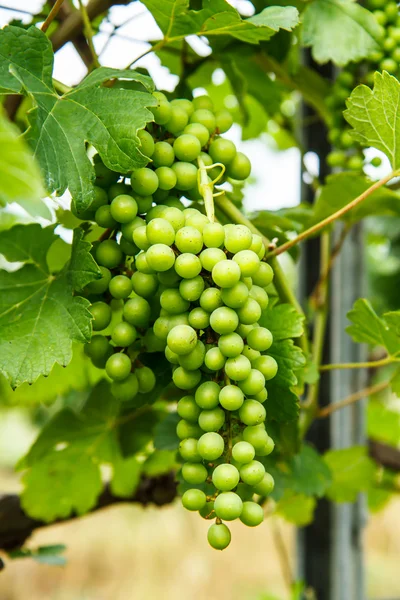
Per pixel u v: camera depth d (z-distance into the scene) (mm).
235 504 667
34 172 530
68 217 914
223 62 966
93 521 5523
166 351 716
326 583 1111
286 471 894
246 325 715
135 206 728
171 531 5398
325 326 1044
